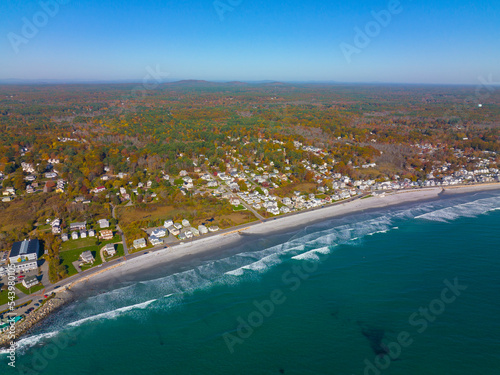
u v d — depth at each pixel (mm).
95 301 98438
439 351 79312
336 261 120438
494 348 79875
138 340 84688
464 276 109375
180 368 76500
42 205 158375
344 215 165875
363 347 81188
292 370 75312
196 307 96812
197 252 126812
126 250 123750
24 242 119438
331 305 96688
